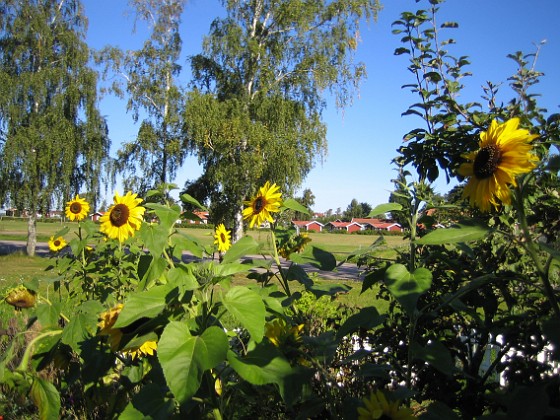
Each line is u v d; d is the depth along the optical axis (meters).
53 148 22.23
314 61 21.72
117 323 1.62
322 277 12.10
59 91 23.08
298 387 1.59
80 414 2.81
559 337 1.31
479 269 2.36
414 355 1.76
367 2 21.97
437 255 1.97
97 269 3.80
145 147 22.12
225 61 22.06
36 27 22.64
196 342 1.49
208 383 1.75
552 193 2.39
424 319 2.36
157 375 1.91
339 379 2.51
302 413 1.78
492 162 1.56
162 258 2.12
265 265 2.08
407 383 1.79
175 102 22.88
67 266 3.85
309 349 2.01
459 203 2.53
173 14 23.19
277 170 20.47
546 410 1.41
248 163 19.91
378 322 1.78
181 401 1.40
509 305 2.29
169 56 23.08
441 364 1.72
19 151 21.80
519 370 2.11
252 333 1.51
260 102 21.58
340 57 22.23
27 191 22.06
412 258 1.89
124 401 2.32
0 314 3.28
